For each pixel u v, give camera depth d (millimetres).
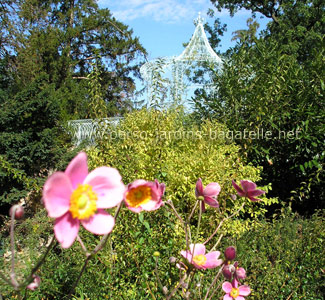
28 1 13617
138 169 3545
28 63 12891
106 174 857
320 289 2898
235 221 3543
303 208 4855
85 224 818
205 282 2316
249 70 5125
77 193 789
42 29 16922
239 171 4066
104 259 2695
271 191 4969
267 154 4668
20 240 3949
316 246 2980
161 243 2691
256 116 4629
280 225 3248
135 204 983
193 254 1299
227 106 5148
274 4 14898
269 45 5199
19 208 879
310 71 4727
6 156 7953
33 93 8547
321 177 4574
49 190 758
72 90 16281
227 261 1249
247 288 1493
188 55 8266
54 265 2979
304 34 12883
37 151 8055
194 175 3693
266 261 2768
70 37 18109
